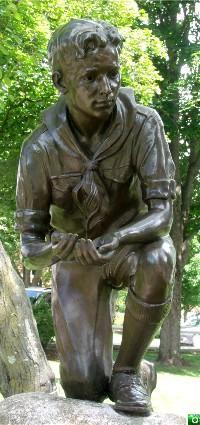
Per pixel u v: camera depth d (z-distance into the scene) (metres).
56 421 2.37
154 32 12.12
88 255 2.21
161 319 2.51
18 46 8.52
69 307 2.67
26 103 11.66
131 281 2.53
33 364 5.29
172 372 11.83
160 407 7.93
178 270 12.92
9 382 5.30
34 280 21.88
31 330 5.38
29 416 2.40
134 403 2.45
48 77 10.27
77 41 2.26
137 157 2.53
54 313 2.72
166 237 2.53
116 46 2.32
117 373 2.63
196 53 11.60
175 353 12.87
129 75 9.94
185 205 13.35
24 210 2.59
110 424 2.34
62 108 2.54
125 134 2.49
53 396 2.61
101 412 2.41
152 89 10.23
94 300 2.67
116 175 2.54
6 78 7.74
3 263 5.29
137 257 2.52
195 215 13.98
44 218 2.63
